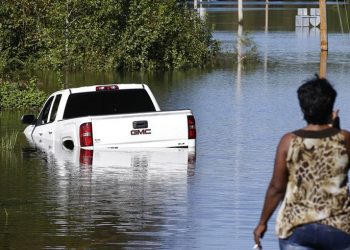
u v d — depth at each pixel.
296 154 13.89
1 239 21.20
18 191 26.94
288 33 117.69
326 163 13.84
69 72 70.62
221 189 27.12
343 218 13.77
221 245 20.70
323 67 73.69
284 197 14.17
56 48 70.00
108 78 66.19
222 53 86.31
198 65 77.00
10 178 29.03
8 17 68.50
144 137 33.56
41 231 21.97
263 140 37.62
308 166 13.86
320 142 13.87
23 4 69.94
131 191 26.84
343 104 49.34
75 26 71.44
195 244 20.77
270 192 14.14
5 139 37.50
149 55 74.50
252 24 136.25
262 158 33.00
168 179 28.73
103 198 25.84
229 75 68.62
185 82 63.50
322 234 13.76
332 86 14.41
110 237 21.41
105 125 33.38
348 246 13.80
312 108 14.02
